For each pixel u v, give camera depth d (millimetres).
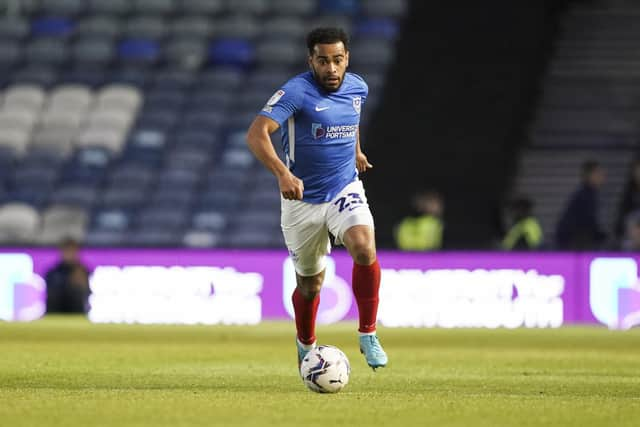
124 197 92375
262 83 102062
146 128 98000
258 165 94688
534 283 68125
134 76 102438
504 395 25547
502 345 48594
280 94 27016
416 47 97812
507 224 78000
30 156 95688
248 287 68500
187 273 68812
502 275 68250
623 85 95125
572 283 68125
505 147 91188
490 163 90250
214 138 97125
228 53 103625
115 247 69375
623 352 44188
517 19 98625
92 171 94438
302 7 105875
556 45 97500
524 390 27188
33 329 57344
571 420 20797
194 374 31375
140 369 33188
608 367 35844
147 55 104125
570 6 99500
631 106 93750
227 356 39656
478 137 91625
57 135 97438
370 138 91375
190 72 102812
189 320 68688
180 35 105250
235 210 91250
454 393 26094
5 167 94812
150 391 25984
